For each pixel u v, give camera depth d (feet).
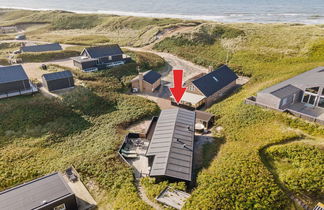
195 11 563.48
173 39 261.03
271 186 69.92
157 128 98.73
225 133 105.09
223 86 154.20
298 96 118.73
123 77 180.34
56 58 213.25
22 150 100.63
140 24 344.28
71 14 407.64
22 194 68.95
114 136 111.75
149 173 80.02
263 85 149.38
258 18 446.19
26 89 141.08
